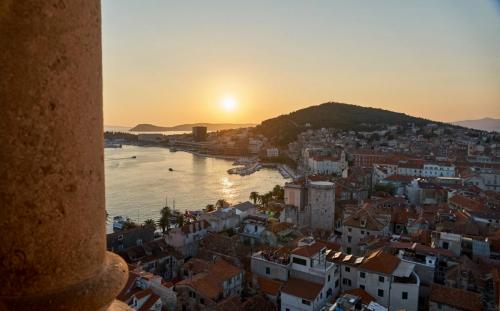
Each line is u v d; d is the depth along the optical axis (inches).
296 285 2038.6
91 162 215.6
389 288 1956.2
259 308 1958.7
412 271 2016.5
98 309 209.8
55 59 192.7
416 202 4970.5
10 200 189.0
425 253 2297.0
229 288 2151.8
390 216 3437.5
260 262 2310.5
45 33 188.2
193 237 3358.8
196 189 7219.5
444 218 3248.0
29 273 192.9
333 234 3563.0
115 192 6747.1
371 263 2055.9
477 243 2534.5
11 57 183.6
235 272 2222.0
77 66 202.7
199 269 2544.3
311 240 2356.1
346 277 2206.0
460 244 2470.5
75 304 197.6
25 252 191.6
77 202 206.8
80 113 206.4
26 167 189.5
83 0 204.2
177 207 5723.4
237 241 3105.3
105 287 212.5
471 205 3683.6
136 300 1898.4
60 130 196.7
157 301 1952.5
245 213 4222.4
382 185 5506.9
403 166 6909.5
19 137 187.5
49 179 194.5
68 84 198.7
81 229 209.5
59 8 191.9
